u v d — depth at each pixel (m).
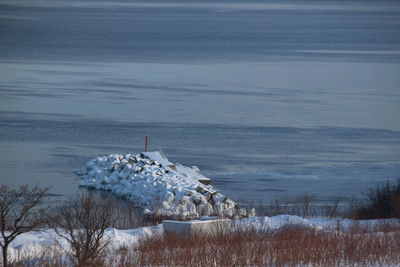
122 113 172.50
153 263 51.12
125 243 59.62
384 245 54.94
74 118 162.62
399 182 93.19
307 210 89.56
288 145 139.50
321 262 50.44
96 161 114.56
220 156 128.50
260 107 189.25
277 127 159.12
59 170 114.12
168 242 57.81
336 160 127.19
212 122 163.38
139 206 93.06
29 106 177.88
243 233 61.12
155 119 165.38
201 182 106.19
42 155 124.56
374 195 94.50
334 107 192.50
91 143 136.75
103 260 52.03
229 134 149.25
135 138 143.00
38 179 107.19
